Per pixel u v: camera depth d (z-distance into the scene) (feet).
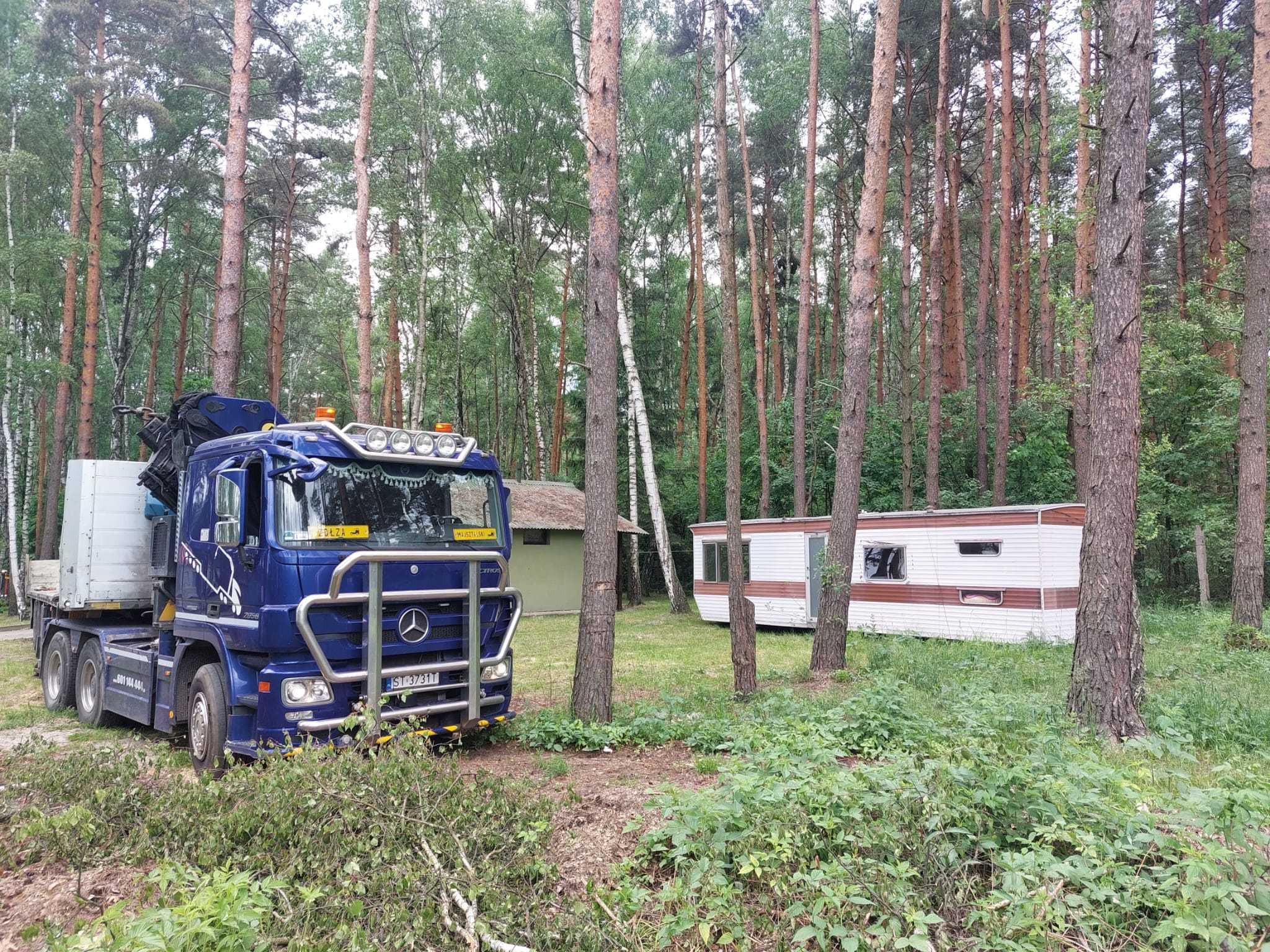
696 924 11.79
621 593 94.02
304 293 123.85
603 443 27.61
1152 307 68.69
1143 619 55.26
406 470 22.76
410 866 12.84
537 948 11.29
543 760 22.21
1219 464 70.54
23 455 112.27
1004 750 15.60
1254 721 23.56
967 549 50.60
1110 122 23.85
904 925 11.41
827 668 37.42
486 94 83.41
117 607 30.25
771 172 87.10
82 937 10.23
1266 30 42.42
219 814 14.52
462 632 22.77
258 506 21.06
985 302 69.92
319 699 19.94
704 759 21.21
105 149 93.76
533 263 95.14
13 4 86.07
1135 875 11.83
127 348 99.50
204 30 80.53
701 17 56.49
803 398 70.03
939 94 64.49
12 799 18.37
